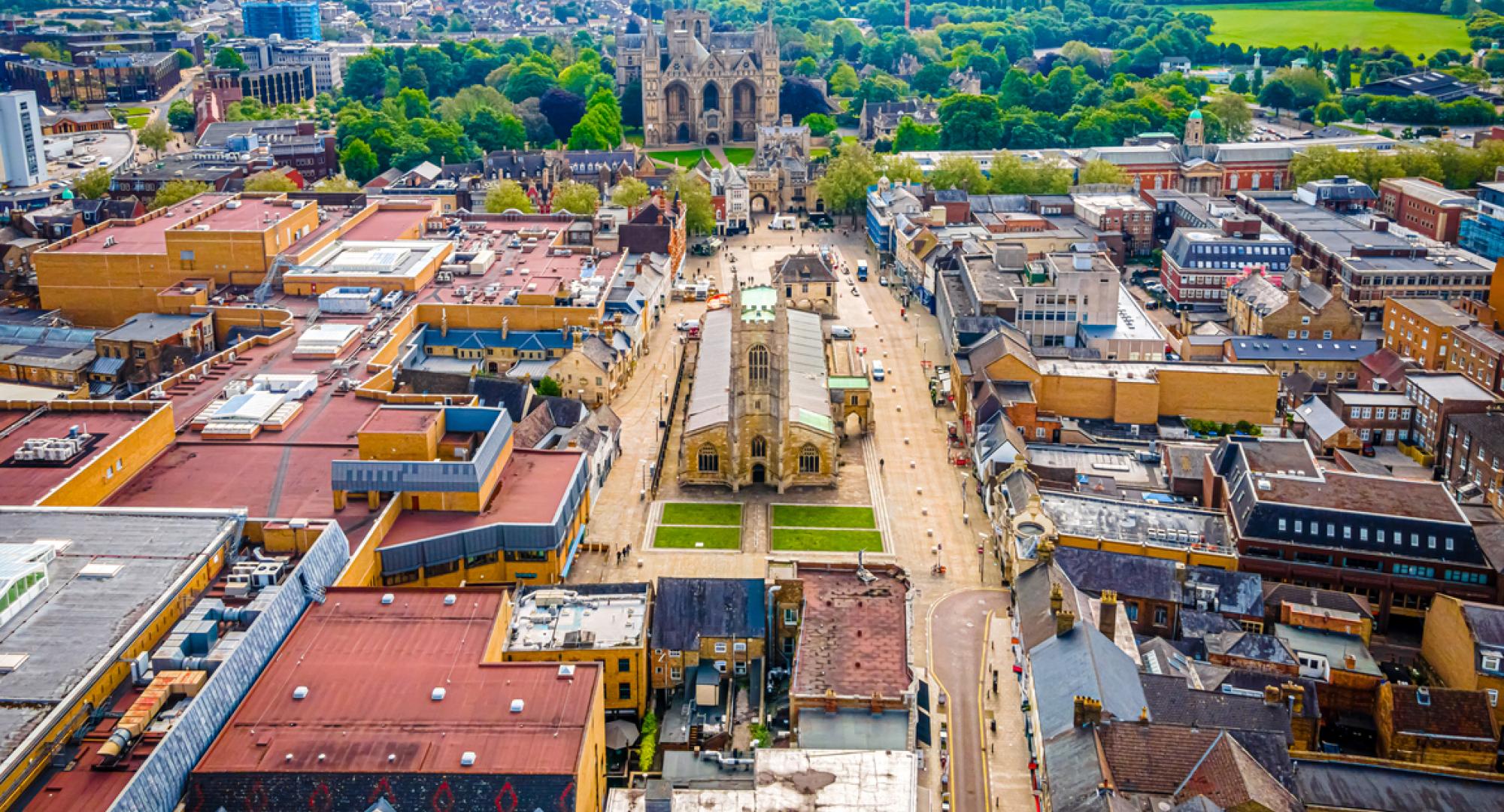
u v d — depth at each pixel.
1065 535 198.75
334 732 135.88
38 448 195.25
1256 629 182.25
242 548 171.38
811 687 153.75
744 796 133.25
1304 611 179.12
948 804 150.88
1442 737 155.50
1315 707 158.50
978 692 174.25
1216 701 155.00
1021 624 177.38
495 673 147.75
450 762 131.25
